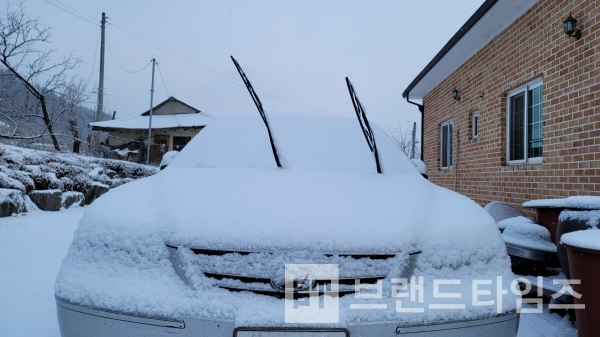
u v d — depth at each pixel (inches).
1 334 109.3
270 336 61.1
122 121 1120.8
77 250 76.5
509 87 222.8
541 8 191.6
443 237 73.4
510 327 70.6
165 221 73.1
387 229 70.9
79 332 67.8
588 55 157.6
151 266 69.0
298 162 107.3
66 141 808.9
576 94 164.6
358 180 91.4
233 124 122.3
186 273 66.7
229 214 71.9
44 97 717.3
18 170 360.8
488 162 248.2
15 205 318.7
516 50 215.3
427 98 382.0
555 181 177.3
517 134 223.6
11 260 184.1
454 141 308.0
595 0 153.9
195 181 87.8
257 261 66.2
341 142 116.6
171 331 63.0
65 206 383.9
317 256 66.4
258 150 111.1
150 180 97.3
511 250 141.0
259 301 64.1
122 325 64.8
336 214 72.4
